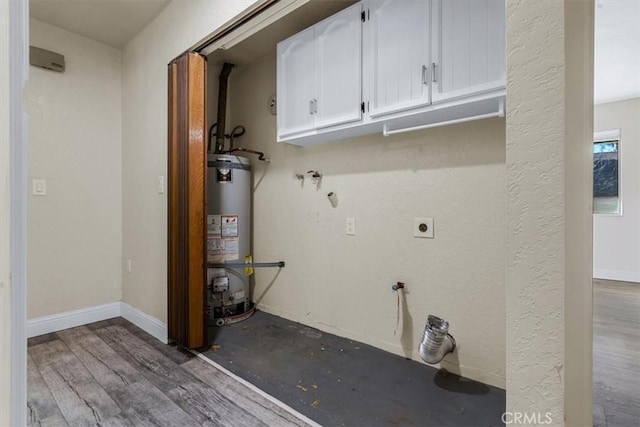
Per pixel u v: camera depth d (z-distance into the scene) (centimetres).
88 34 277
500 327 183
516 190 70
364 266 241
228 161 296
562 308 65
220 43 210
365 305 241
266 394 175
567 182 65
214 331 265
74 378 192
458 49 164
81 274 282
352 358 218
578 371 71
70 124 276
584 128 74
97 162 291
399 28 184
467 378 193
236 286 300
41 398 172
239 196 303
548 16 65
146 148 267
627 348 236
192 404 167
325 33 220
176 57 231
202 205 228
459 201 197
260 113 315
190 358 217
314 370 202
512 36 70
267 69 308
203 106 226
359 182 244
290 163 291
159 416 157
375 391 179
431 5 172
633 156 444
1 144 36
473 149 191
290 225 292
